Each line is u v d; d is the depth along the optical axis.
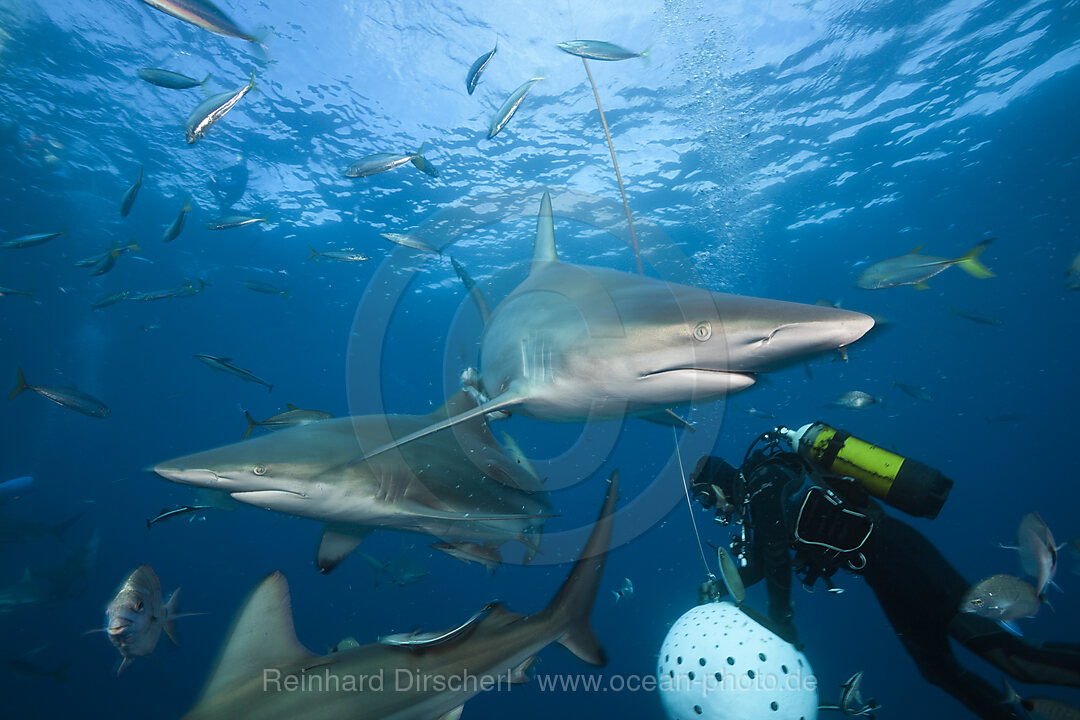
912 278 5.39
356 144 19.92
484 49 16.47
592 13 15.65
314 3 15.20
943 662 3.65
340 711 2.19
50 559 46.03
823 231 28.03
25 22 15.94
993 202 27.11
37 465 51.16
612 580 37.75
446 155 20.17
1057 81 20.06
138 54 16.91
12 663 10.40
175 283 31.53
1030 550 2.94
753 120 19.52
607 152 19.95
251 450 3.16
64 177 22.92
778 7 16.02
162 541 51.19
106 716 21.34
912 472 3.28
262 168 21.41
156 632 2.97
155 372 44.09
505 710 20.77
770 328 2.61
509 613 2.83
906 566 3.41
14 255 28.53
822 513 3.35
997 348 48.22
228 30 3.38
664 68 17.30
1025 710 3.04
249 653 2.23
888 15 16.75
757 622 3.43
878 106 20.27
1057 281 35.09
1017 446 77.62
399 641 2.36
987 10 16.83
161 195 24.16
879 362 47.94
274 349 42.56
